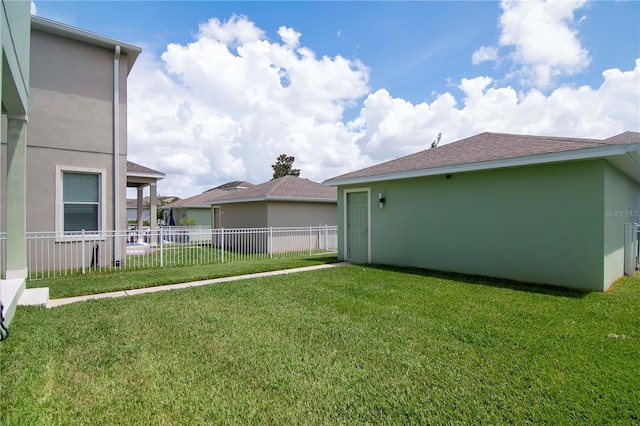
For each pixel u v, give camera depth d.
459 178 7.96
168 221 32.06
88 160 9.18
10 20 3.68
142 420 2.32
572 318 4.43
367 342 3.66
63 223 8.88
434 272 8.05
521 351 3.40
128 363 3.16
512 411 2.40
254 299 5.51
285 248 14.26
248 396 2.62
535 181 6.73
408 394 2.63
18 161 5.82
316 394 2.64
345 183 10.45
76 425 2.25
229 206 18.53
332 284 6.67
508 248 7.12
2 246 7.77
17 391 2.62
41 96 8.55
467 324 4.21
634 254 8.01
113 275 7.84
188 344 3.61
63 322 4.28
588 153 5.69
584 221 6.11
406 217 9.11
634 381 2.79
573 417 2.33
